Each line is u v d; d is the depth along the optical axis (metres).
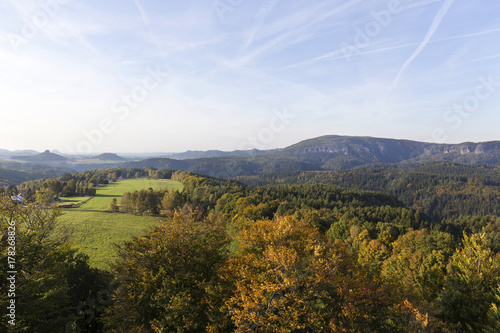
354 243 53.81
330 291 19.78
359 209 102.44
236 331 15.89
